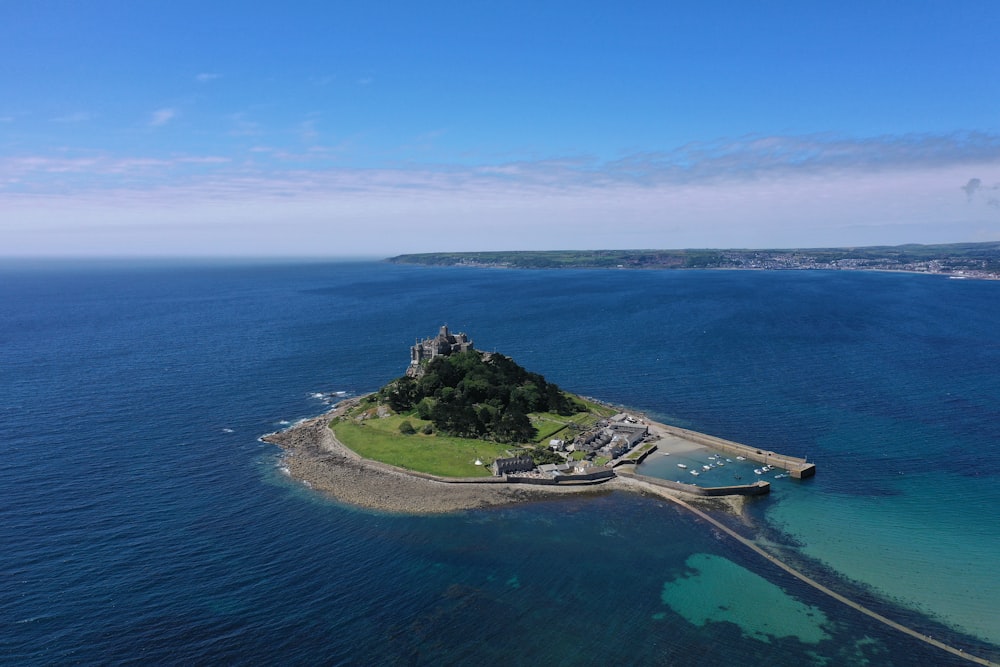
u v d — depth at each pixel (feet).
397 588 379.76
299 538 439.22
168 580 381.19
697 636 339.77
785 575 400.88
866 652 329.31
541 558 418.72
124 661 309.42
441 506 495.41
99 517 462.60
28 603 353.72
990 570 406.21
